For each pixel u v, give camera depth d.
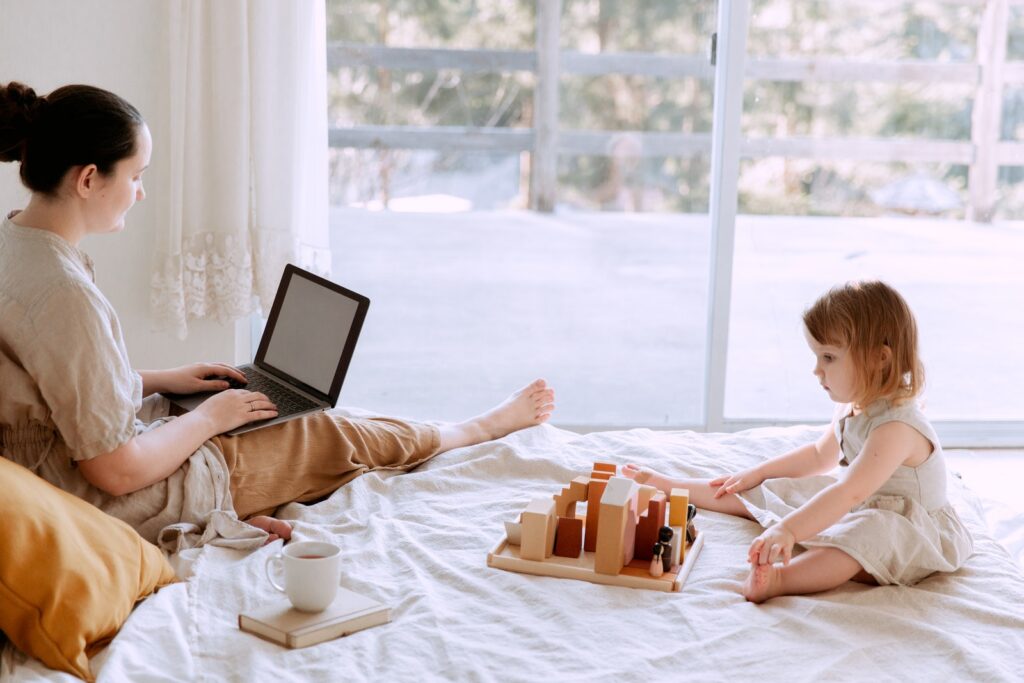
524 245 3.13
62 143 1.72
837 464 2.16
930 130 3.12
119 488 1.79
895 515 1.81
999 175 3.16
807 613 1.66
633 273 3.16
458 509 2.02
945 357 3.27
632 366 3.22
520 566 1.78
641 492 1.85
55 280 1.72
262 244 2.76
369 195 3.08
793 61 3.04
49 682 1.39
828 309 1.86
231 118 2.68
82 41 2.71
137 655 1.46
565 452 2.33
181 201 2.68
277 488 2.05
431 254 3.13
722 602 1.69
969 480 2.92
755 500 2.07
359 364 3.18
